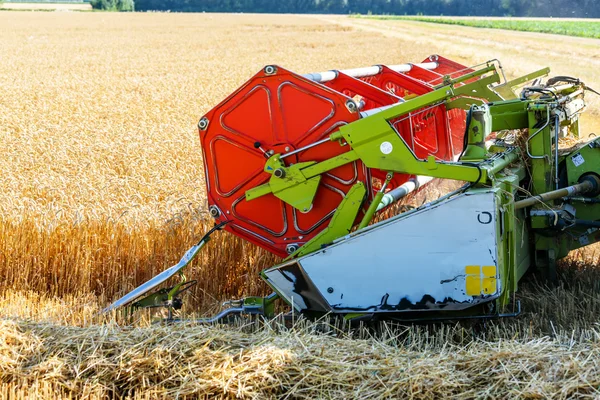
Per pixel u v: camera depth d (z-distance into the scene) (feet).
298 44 150.10
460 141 29.22
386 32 192.03
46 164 37.32
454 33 177.58
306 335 16.35
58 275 23.72
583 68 80.74
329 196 19.25
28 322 17.49
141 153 39.73
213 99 66.54
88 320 19.95
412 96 24.80
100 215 25.72
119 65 105.09
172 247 23.82
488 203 16.20
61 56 121.80
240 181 20.13
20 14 322.96
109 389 15.25
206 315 20.84
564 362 14.24
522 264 20.07
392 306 17.12
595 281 21.44
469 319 18.17
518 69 79.41
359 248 17.17
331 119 18.88
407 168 17.65
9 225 24.62
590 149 20.07
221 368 15.10
